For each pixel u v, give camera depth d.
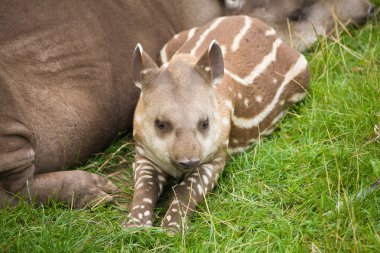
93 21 8.45
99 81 8.41
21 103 7.55
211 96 7.52
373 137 8.05
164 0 9.49
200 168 7.67
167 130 7.23
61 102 7.93
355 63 9.73
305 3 10.38
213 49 7.56
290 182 7.68
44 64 7.87
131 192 8.02
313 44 10.34
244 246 6.79
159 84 7.39
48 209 7.58
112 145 8.80
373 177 7.42
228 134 7.89
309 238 6.84
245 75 8.50
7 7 7.73
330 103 8.89
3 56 7.57
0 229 7.08
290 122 8.84
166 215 7.24
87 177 7.79
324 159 7.68
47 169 7.92
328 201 7.21
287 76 8.95
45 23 7.96
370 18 10.71
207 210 7.43
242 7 10.25
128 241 6.99
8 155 7.40
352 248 6.41
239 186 7.79
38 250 6.79
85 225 7.29
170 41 9.39
